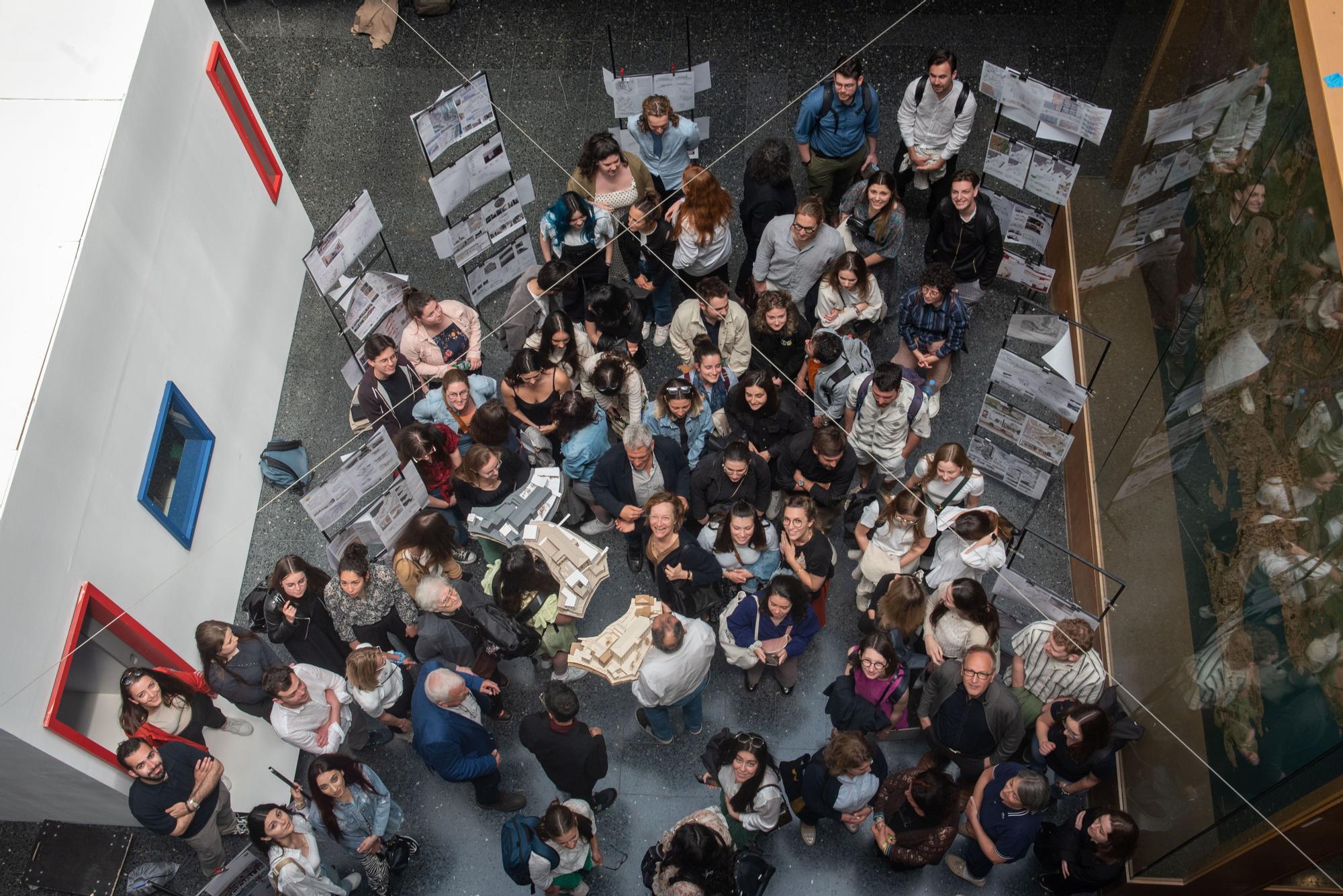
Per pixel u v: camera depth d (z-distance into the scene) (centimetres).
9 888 662
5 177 630
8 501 538
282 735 592
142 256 663
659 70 969
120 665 632
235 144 785
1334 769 450
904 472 727
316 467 796
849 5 993
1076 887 581
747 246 888
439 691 561
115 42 671
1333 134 478
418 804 658
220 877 574
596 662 628
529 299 771
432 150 770
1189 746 573
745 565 643
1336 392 469
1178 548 619
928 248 787
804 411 760
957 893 614
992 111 937
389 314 779
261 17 1027
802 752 662
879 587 636
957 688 582
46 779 590
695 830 518
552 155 935
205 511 713
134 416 647
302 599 633
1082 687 598
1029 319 746
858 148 829
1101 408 742
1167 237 696
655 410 693
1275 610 510
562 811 529
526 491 690
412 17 1018
